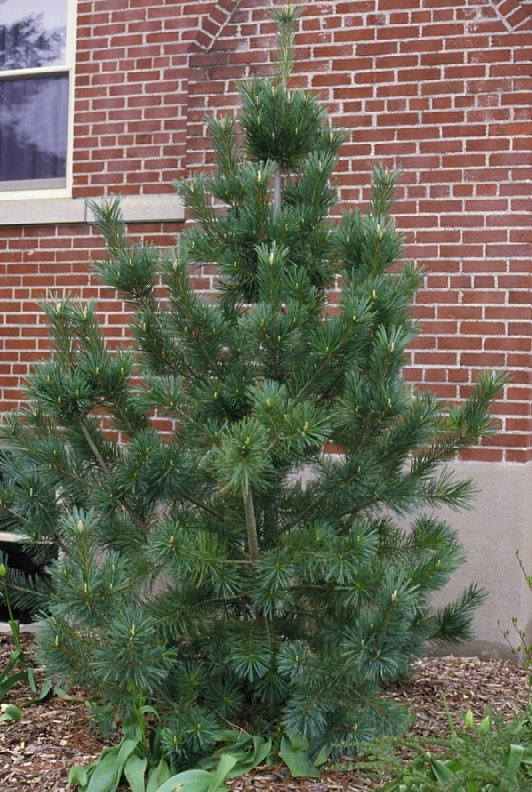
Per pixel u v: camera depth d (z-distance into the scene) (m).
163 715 3.71
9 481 4.37
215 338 3.75
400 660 3.59
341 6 5.65
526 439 5.33
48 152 6.69
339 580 3.40
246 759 3.60
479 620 5.35
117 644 3.28
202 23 5.92
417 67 5.53
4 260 6.50
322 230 3.90
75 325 3.99
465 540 5.38
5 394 6.46
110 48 6.33
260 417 3.21
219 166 4.09
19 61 6.75
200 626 3.82
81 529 3.43
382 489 3.75
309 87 5.67
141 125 6.25
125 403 3.82
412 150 5.52
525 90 5.38
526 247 5.35
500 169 5.39
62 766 3.72
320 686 3.49
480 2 5.46
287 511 3.95
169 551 3.39
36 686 4.72
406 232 5.50
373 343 3.62
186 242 3.92
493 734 3.15
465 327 5.41
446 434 3.97
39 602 4.58
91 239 6.32
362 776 3.52
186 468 3.58
